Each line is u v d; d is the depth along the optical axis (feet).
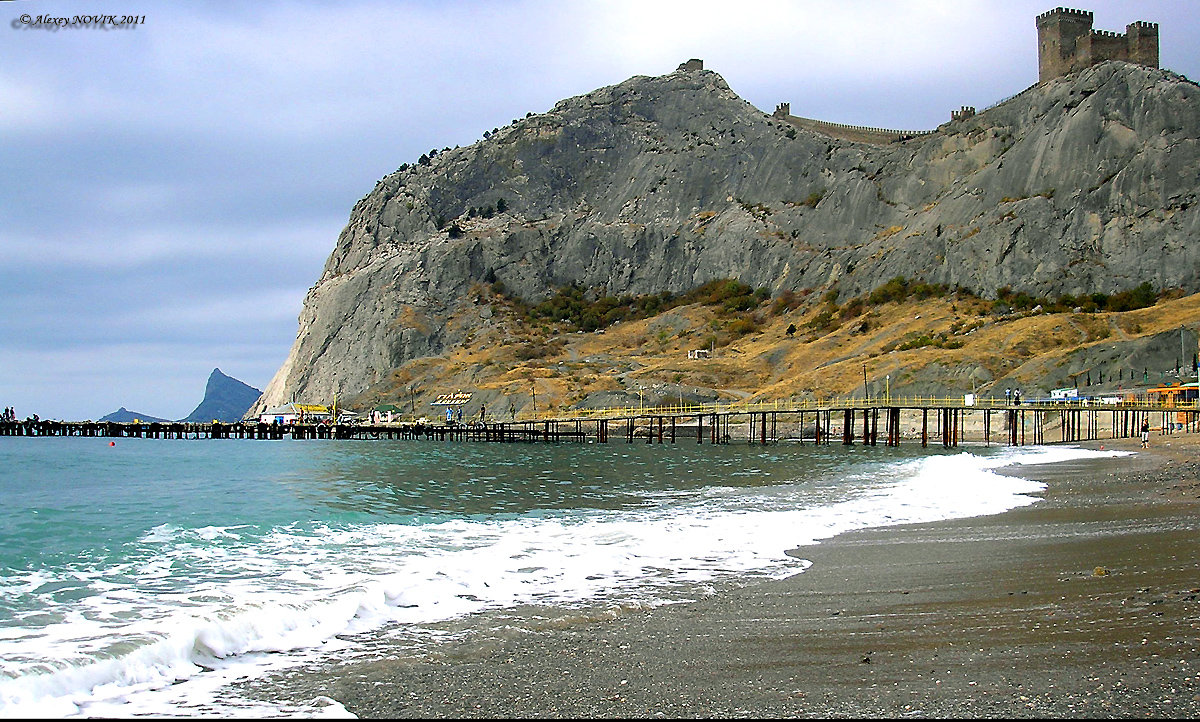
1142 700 33.06
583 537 81.10
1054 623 44.39
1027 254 542.16
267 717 34.37
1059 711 32.27
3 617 51.37
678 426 478.18
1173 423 300.81
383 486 158.40
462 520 100.12
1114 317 425.69
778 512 100.58
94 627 48.67
